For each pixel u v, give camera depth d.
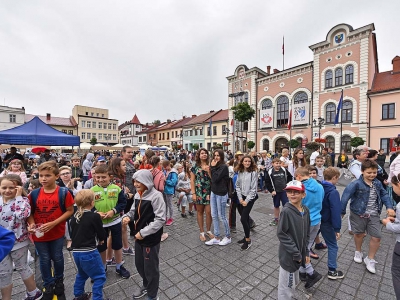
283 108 28.84
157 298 2.48
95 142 46.44
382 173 4.52
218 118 37.75
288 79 28.05
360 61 22.06
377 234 3.02
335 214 2.84
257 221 5.40
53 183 2.67
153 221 2.39
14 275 3.15
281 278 2.27
